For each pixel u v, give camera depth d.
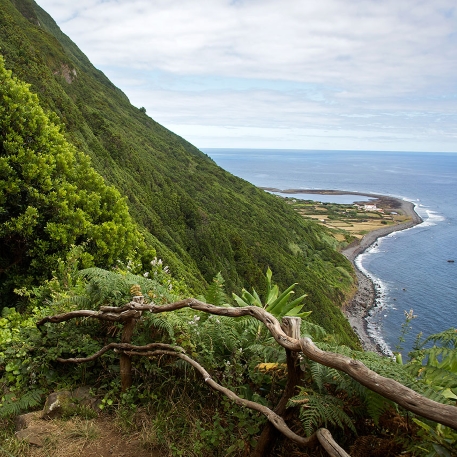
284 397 2.22
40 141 7.62
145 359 3.11
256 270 38.06
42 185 7.14
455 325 39.81
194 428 2.64
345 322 36.59
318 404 2.02
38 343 3.48
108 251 7.62
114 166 35.94
